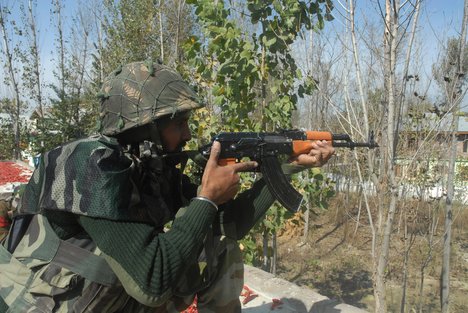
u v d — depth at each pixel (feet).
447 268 12.32
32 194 5.96
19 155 66.44
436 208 15.49
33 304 5.58
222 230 7.74
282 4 13.24
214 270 7.79
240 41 13.56
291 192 7.61
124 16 44.24
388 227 10.29
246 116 14.34
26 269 5.70
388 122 9.95
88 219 5.36
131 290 5.28
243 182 15.17
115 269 5.34
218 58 13.79
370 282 24.75
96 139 5.93
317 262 27.96
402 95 10.20
